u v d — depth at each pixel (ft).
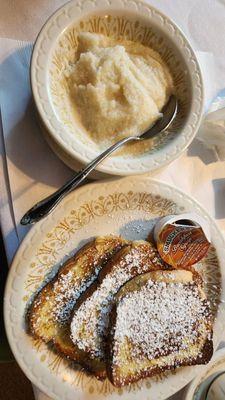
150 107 1.01
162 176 1.20
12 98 1.07
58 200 0.98
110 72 0.98
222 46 1.33
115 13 1.01
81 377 1.08
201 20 1.32
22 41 1.09
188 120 1.04
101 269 1.10
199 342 1.17
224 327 1.21
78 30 1.01
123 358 1.08
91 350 1.06
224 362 1.24
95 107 0.98
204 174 1.26
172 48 1.06
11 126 1.06
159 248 1.11
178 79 1.07
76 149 0.95
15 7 1.11
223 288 1.21
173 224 1.10
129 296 1.07
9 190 1.06
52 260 1.07
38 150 1.08
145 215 1.16
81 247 1.10
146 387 1.13
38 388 1.05
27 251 1.01
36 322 1.02
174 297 1.13
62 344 1.05
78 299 1.07
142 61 1.07
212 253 1.20
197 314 1.16
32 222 0.98
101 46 1.04
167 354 1.13
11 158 1.06
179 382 1.16
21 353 1.02
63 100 1.00
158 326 1.11
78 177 0.95
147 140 1.05
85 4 0.98
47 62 0.96
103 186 1.08
